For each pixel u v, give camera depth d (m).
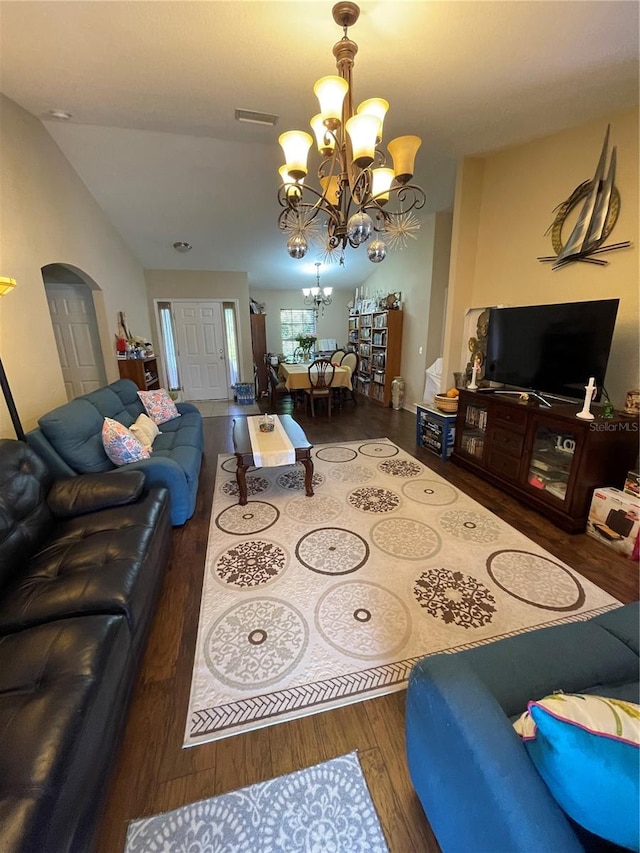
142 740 1.24
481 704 0.76
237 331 7.02
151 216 4.59
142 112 2.70
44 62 2.10
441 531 2.47
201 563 2.16
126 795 1.10
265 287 8.32
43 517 1.79
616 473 2.41
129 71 2.18
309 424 5.14
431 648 1.59
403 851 0.98
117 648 1.19
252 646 1.60
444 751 0.80
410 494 3.00
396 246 5.72
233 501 2.92
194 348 6.91
